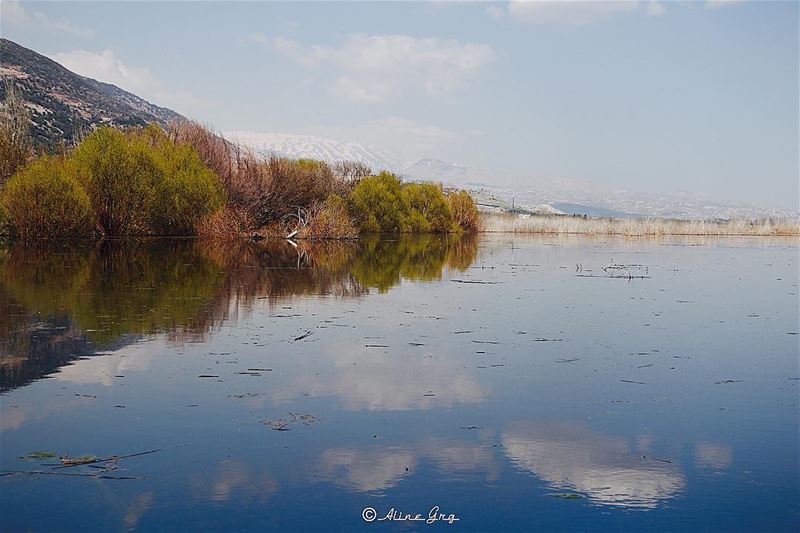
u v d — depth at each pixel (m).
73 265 21.80
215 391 8.88
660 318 14.97
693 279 22.95
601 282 21.39
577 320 14.52
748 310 16.25
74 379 9.28
